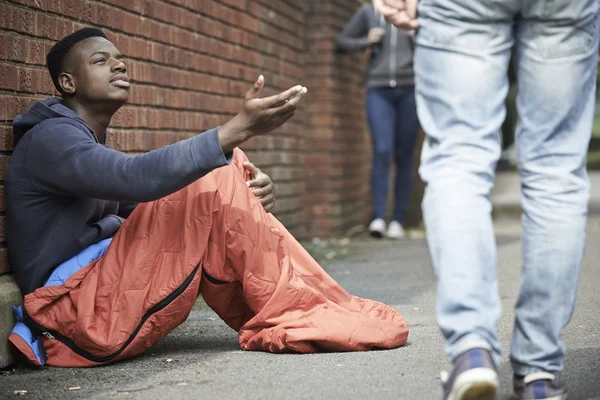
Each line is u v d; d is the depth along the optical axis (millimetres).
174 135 5656
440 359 3484
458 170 2623
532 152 2725
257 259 3561
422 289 5570
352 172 9508
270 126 3180
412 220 10539
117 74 3742
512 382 3006
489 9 2639
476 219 2562
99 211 3736
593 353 3557
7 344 3473
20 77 3838
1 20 3697
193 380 3221
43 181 3479
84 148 3391
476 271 2514
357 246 8227
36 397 3035
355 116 9648
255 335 3652
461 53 2666
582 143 2723
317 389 3041
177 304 3482
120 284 3455
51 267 3574
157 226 3529
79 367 3471
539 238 2678
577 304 4832
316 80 8711
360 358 3506
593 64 2730
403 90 8742
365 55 10016
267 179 3803
